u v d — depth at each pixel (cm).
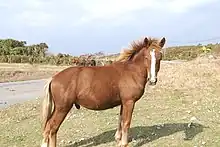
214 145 895
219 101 1549
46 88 813
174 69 2720
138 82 834
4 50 7588
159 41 834
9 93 2636
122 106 851
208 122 1134
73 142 985
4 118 1441
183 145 904
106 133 1056
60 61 6438
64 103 803
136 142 946
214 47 4750
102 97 819
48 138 809
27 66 5653
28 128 1192
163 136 992
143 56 836
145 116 1273
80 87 808
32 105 1766
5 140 1040
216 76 2267
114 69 841
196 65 2786
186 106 1453
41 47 7719
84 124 1192
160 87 2003
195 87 1959
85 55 2253
